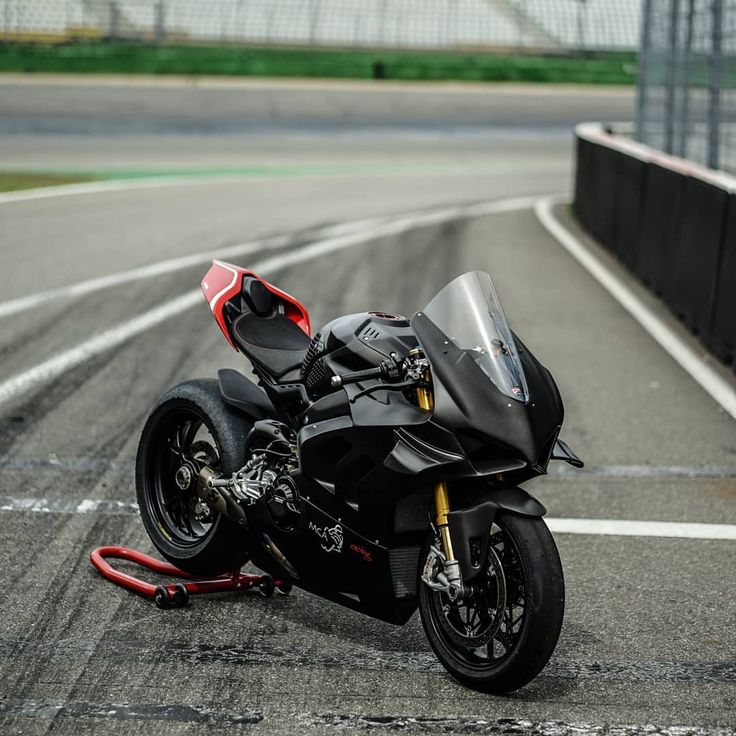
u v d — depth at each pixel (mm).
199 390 5340
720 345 9766
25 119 30328
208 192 19969
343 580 4656
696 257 10609
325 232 16016
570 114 36906
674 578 5473
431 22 48312
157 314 10719
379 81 41594
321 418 4656
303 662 4547
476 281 4457
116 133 29172
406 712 4160
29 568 5355
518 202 20438
